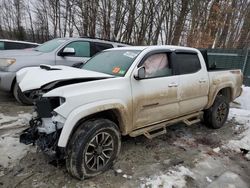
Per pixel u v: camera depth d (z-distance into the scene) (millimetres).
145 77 3514
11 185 2779
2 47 9688
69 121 2662
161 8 17156
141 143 4156
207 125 5172
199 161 3676
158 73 3758
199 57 4598
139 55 3555
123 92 3158
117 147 3201
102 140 3006
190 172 3328
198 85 4383
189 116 4527
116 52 4062
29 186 2781
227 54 11617
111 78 3150
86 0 17547
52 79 2918
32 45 10461
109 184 2910
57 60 6457
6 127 4398
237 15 17875
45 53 6383
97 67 3861
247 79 10711
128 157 3619
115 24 17547
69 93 2709
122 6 17125
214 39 17406
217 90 4867
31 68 3766
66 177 2980
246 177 3328
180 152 3936
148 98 3492
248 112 6488
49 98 2807
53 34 24172
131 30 17375
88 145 2842
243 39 18031
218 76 4938
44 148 2896
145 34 17609
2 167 3119
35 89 2957
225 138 4703
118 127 3312
